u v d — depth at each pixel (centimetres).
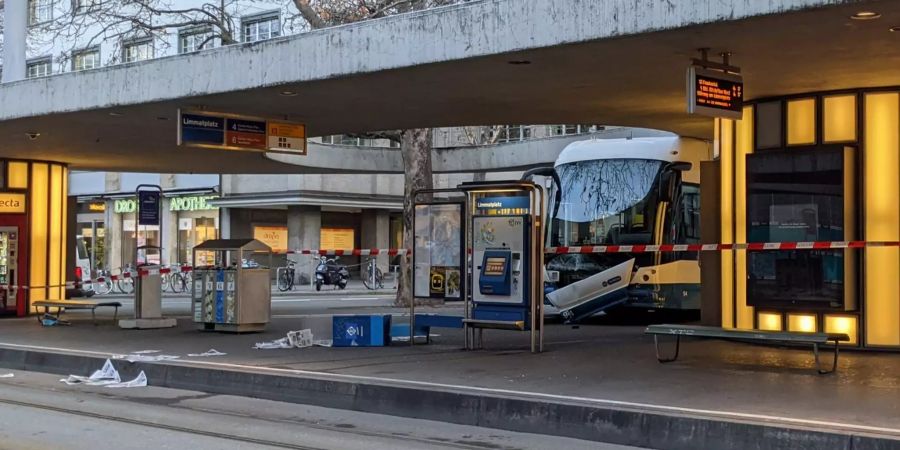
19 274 2073
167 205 4341
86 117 1577
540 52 1090
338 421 979
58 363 1367
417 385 1023
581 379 1061
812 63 1148
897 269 1278
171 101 1435
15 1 1850
